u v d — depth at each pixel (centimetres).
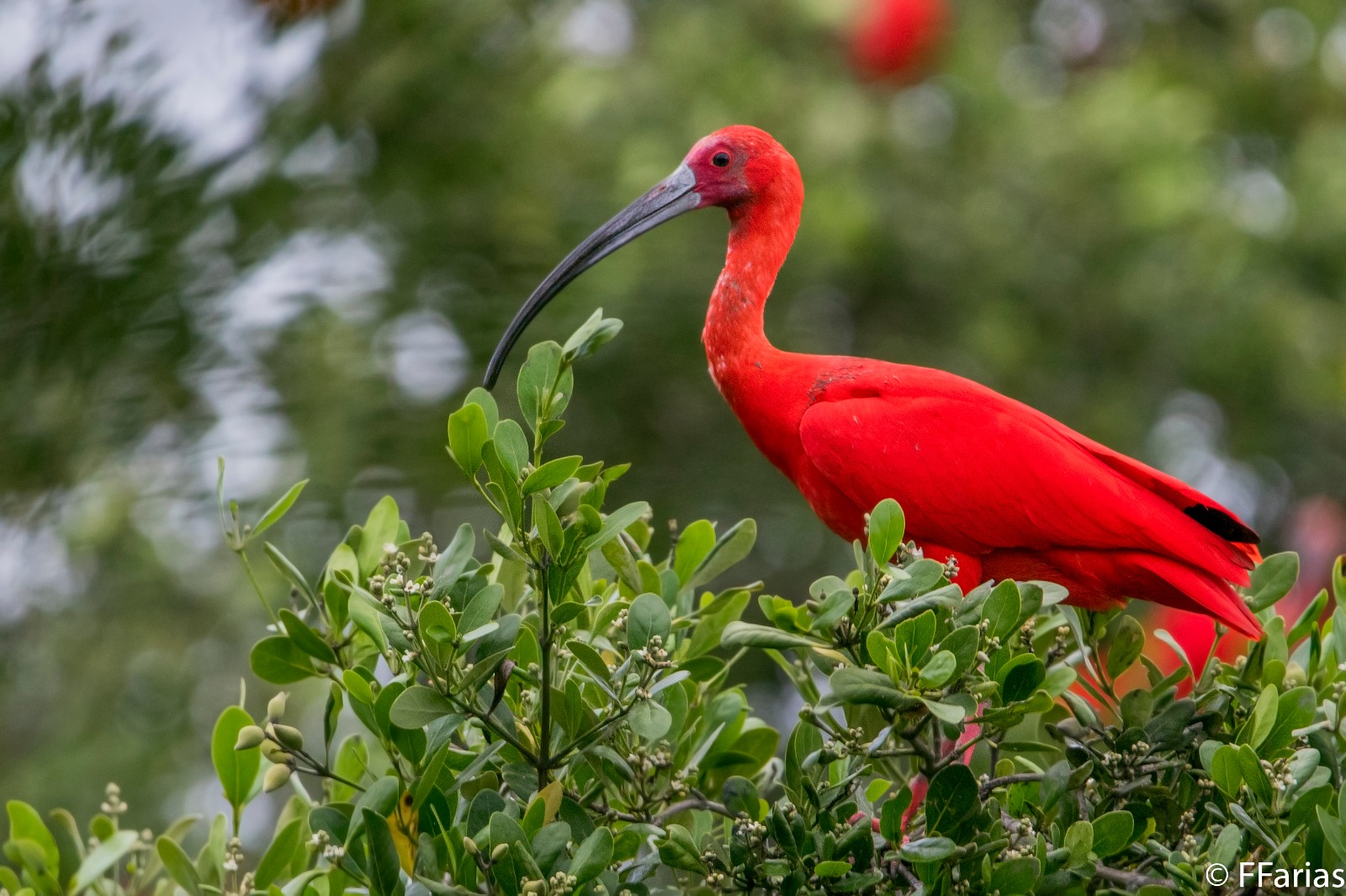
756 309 927
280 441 1048
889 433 848
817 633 621
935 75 1786
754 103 1672
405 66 1155
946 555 852
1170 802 661
